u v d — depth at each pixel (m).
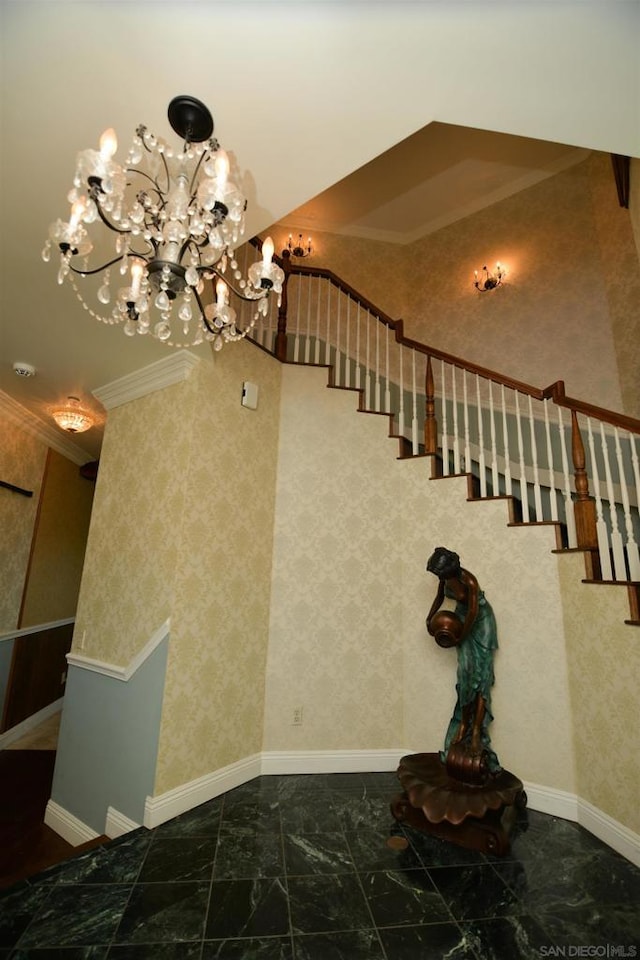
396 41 1.30
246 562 3.09
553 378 4.33
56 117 1.52
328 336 4.01
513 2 1.20
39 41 1.30
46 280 2.26
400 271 5.64
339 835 2.38
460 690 2.73
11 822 3.04
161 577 2.70
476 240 5.19
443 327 5.16
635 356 3.85
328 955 1.65
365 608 3.29
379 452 3.56
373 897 1.94
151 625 2.68
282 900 1.91
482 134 4.53
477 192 5.16
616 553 2.53
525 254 4.81
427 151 4.74
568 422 3.70
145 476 3.03
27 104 1.47
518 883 2.04
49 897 1.91
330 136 1.60
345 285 3.85
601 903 1.92
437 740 3.04
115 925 1.76
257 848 2.26
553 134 1.63
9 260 2.13
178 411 2.95
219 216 1.37
